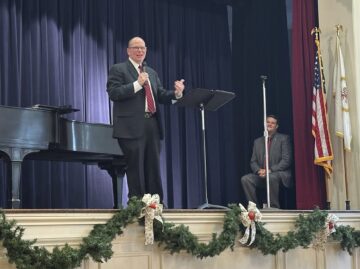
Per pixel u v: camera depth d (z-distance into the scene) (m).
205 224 5.66
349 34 8.24
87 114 9.13
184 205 10.25
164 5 10.33
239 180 10.64
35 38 8.62
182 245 5.21
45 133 6.43
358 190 7.97
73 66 9.02
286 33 10.33
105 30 9.51
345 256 7.11
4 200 8.07
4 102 8.15
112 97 5.59
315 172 8.35
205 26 10.82
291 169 9.09
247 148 10.50
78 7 9.16
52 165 8.66
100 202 9.17
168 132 10.19
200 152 10.52
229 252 5.89
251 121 10.51
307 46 8.65
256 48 10.52
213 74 10.80
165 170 9.98
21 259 4.24
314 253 6.76
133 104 5.59
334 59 8.32
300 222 6.42
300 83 8.62
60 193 8.66
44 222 4.54
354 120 8.09
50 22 8.77
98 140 7.01
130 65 5.82
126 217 4.90
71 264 4.44
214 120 10.70
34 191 8.38
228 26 11.12
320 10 8.56
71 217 4.68
